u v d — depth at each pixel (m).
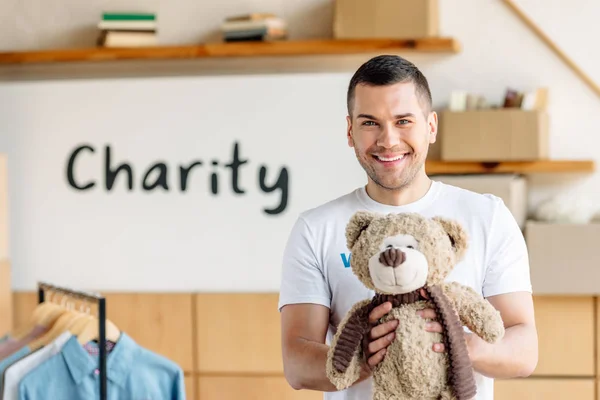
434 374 1.37
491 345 1.50
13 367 2.15
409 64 1.65
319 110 3.33
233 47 3.56
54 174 3.47
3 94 3.49
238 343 3.35
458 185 3.25
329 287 1.74
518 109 3.41
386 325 1.38
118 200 3.43
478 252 1.68
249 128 3.37
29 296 3.47
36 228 3.47
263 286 3.36
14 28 3.87
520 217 3.39
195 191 3.39
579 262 3.23
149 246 3.42
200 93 3.39
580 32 3.57
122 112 3.43
